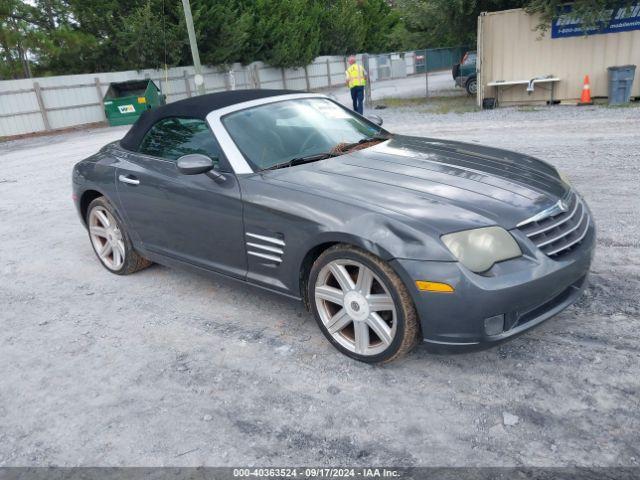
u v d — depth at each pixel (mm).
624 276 3863
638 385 2707
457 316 2668
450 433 2523
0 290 4820
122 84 21375
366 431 2596
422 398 2795
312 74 36250
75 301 4441
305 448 2523
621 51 13281
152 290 4520
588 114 11773
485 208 2869
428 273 2662
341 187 3189
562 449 2354
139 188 4203
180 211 3900
